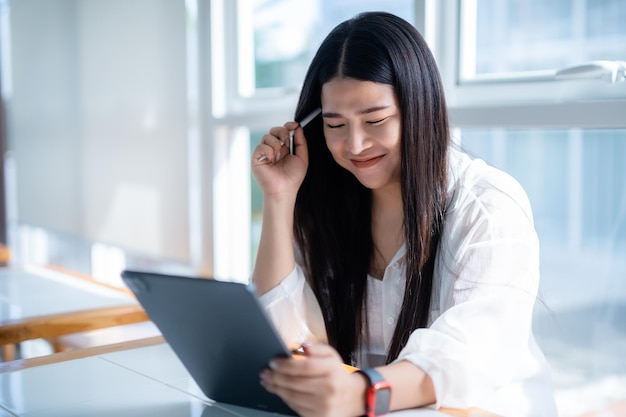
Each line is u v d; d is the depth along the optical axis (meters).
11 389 1.03
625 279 1.51
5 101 3.24
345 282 1.31
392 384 0.90
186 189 2.30
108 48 2.55
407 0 1.78
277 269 1.28
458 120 1.65
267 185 1.28
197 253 2.33
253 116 2.14
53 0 2.82
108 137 2.60
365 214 1.31
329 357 0.87
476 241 1.10
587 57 1.50
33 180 3.06
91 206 2.72
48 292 1.93
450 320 1.01
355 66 1.10
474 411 0.94
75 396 1.00
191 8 2.25
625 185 1.49
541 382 1.23
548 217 1.63
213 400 0.98
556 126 1.47
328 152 1.31
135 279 0.89
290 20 2.11
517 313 1.04
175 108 2.30
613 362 1.54
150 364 1.15
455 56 1.70
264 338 0.82
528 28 1.59
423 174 1.14
